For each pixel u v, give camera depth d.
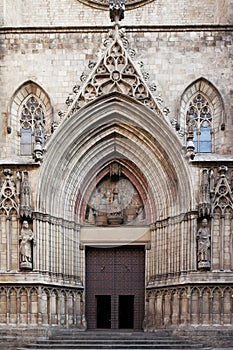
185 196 32.53
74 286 33.47
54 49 35.06
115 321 34.62
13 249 32.28
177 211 33.00
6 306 31.59
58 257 33.06
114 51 33.94
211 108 34.88
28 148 35.12
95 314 34.69
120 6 34.28
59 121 33.28
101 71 33.75
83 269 34.56
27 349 27.80
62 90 34.75
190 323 31.02
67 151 33.69
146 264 34.25
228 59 34.66
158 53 34.81
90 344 28.48
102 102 33.62
